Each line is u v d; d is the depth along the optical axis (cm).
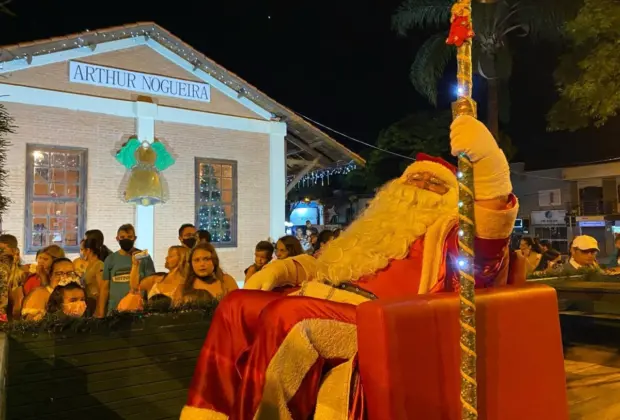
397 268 254
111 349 347
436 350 210
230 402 227
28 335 321
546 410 241
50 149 961
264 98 1173
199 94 1126
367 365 202
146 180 1027
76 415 334
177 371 372
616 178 2828
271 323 211
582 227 2877
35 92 943
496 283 257
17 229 924
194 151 1115
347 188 3441
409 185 278
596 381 488
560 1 1511
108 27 1008
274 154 1212
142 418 357
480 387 220
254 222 1191
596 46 1002
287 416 203
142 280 590
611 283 590
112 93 1026
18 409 317
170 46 1080
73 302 441
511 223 227
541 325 246
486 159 214
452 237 251
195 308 384
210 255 502
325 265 271
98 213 1006
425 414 203
